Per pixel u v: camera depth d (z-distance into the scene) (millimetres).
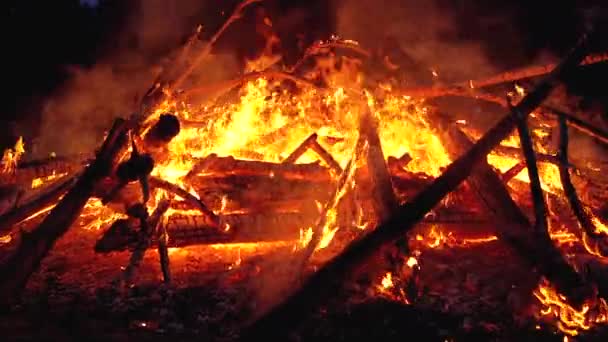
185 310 2834
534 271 3268
